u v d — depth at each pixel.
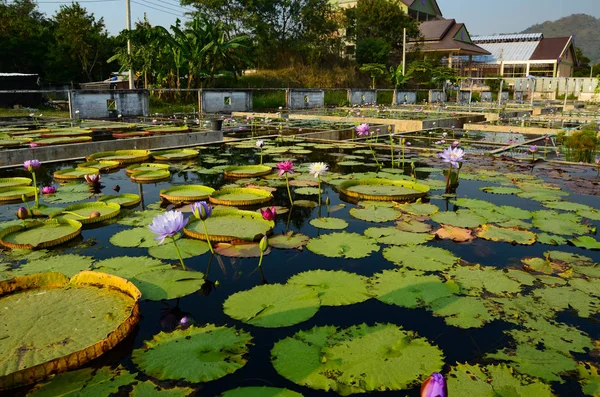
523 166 4.71
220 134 6.76
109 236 2.46
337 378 1.26
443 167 4.63
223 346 1.41
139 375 1.27
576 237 2.43
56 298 1.64
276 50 20.44
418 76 24.22
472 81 29.27
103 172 4.22
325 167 3.12
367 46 22.53
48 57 17.61
